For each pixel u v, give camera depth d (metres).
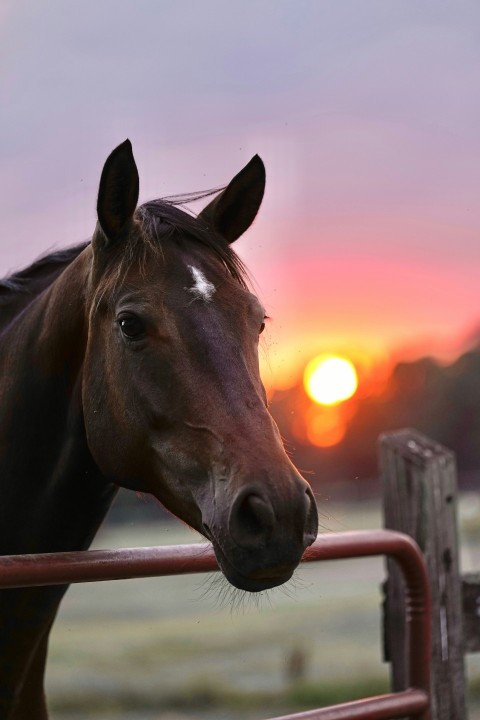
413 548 2.96
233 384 2.10
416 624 2.98
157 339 2.16
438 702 3.40
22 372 2.51
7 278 2.77
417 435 3.60
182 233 2.35
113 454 2.26
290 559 1.88
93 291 2.35
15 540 2.47
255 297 2.29
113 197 2.33
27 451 2.47
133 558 2.26
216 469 2.02
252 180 2.50
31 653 2.46
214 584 2.33
